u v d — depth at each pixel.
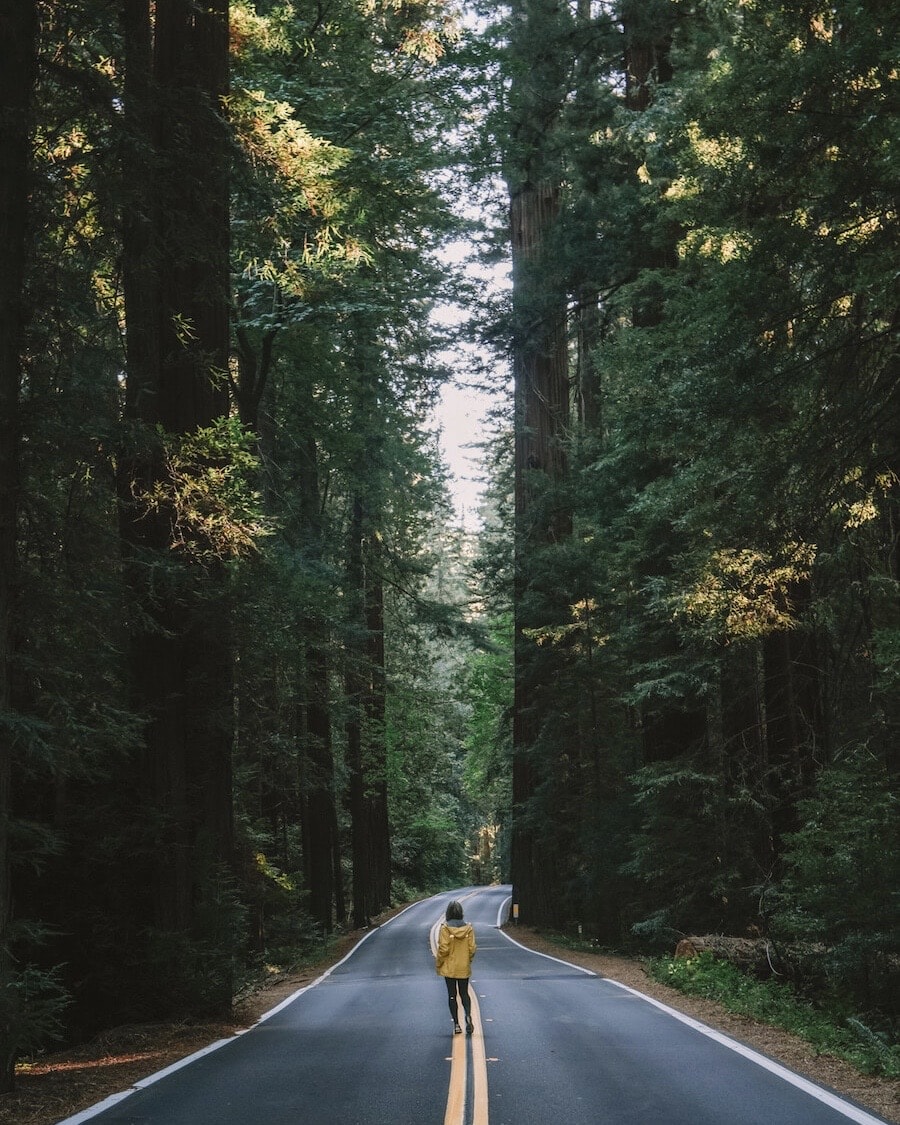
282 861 34.19
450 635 38.38
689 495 15.66
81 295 10.41
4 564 8.91
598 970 20.92
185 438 12.78
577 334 32.19
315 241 17.58
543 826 31.25
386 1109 7.82
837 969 13.73
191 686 14.02
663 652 23.86
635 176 24.91
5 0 9.09
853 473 13.49
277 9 18.92
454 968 11.70
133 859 13.21
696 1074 9.21
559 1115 7.56
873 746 16.84
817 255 11.52
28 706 10.52
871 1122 7.29
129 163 10.12
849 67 10.69
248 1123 7.43
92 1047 11.52
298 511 28.02
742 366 12.21
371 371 26.86
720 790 21.41
